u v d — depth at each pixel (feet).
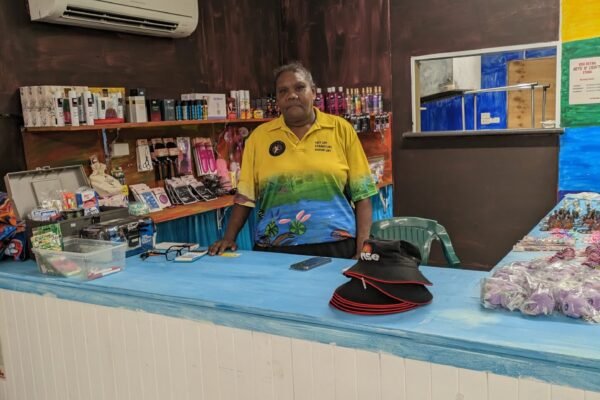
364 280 5.22
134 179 13.04
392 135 18.17
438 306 5.29
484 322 4.82
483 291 5.28
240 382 5.73
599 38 14.71
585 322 4.73
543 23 15.39
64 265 7.00
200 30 15.16
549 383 4.17
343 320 5.03
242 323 5.60
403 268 5.28
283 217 9.16
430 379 4.65
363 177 9.20
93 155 11.96
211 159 15.08
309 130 8.99
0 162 10.37
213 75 15.65
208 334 5.84
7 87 10.49
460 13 16.51
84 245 7.59
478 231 17.21
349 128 9.20
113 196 11.81
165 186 13.66
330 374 5.15
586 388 4.04
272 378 5.51
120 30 12.41
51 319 7.09
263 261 7.50
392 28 17.60
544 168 15.97
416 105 17.66
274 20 18.63
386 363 4.83
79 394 7.06
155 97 13.73
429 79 19.79
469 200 17.21
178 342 6.07
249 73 17.28
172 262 7.61
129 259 7.87
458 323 4.82
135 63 13.14
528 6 15.53
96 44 12.19
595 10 14.65
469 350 4.44
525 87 16.94
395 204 18.44
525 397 4.27
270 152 9.12
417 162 17.87
